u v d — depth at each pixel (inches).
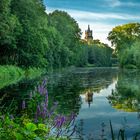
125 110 615.8
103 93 925.2
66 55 3467.0
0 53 1973.4
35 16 2194.9
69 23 4124.0
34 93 317.7
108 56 6225.4
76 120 501.0
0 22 1610.5
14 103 617.3
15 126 249.8
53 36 3105.3
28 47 2086.6
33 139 217.8
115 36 4638.3
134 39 4367.6
